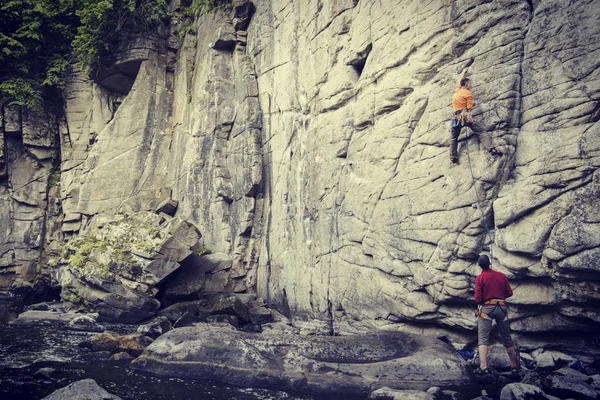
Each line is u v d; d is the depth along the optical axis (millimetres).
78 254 15539
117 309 13883
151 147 20094
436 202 8648
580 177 6754
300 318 12719
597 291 6625
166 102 20594
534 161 7375
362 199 10602
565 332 7359
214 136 16969
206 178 17141
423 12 9523
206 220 16969
